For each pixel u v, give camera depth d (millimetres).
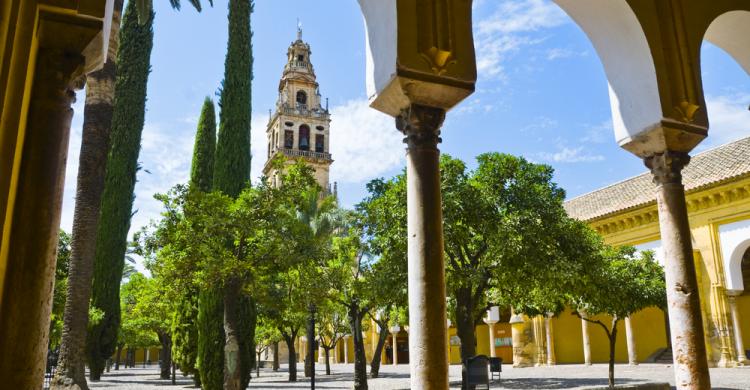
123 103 24109
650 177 30203
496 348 42688
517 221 12930
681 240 6414
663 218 6598
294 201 14719
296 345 64062
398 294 14469
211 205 13719
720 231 24406
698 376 6008
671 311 6352
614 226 29000
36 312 3602
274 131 65438
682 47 6840
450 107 5336
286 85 65312
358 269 18609
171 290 14508
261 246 13734
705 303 24516
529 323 33938
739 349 23391
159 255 14703
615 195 31125
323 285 14711
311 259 14438
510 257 13008
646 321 31906
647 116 6664
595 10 6965
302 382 27375
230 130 19156
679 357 6180
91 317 19859
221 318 16922
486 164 14047
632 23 6727
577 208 33094
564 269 13125
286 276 15656
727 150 26078
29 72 3826
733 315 23719
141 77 24328
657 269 17266
